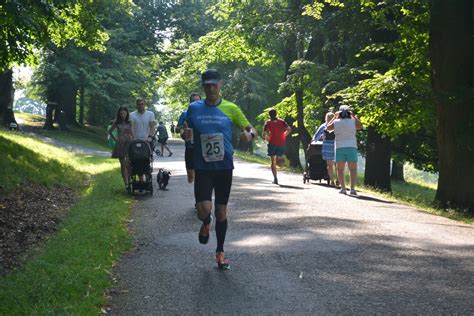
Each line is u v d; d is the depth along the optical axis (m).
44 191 12.94
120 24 51.78
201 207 6.01
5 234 8.38
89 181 16.33
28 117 54.75
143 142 12.26
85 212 9.87
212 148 6.00
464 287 5.51
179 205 10.99
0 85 33.28
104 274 5.79
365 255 6.80
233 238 7.82
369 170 19.91
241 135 6.11
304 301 5.09
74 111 52.38
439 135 13.37
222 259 6.18
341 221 9.17
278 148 15.28
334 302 5.06
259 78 44.59
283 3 28.11
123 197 11.96
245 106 44.22
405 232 8.30
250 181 15.96
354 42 20.25
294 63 22.36
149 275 6.00
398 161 25.92
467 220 10.41
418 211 11.00
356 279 5.78
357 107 17.34
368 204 11.63
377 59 18.92
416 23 16.34
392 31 18.97
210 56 29.58
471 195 12.85
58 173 15.77
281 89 22.56
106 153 32.34
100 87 47.22
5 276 5.71
